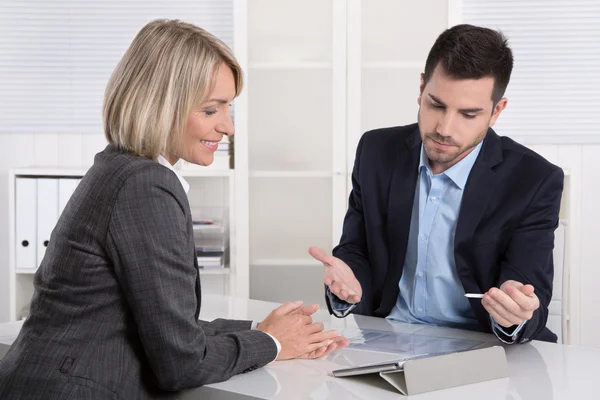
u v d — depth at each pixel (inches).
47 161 152.5
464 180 80.8
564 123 147.7
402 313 85.1
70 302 60.0
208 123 64.1
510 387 59.9
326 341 67.7
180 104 62.3
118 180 59.5
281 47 136.6
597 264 149.9
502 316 66.4
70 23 149.4
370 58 136.1
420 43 135.3
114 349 60.0
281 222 138.4
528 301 65.3
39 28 149.3
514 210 78.2
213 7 149.2
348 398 57.2
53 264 60.8
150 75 61.7
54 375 58.2
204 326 73.9
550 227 78.2
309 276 138.5
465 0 147.7
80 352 59.2
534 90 147.7
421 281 83.4
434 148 75.3
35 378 58.4
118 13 149.2
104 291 59.8
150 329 58.6
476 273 79.4
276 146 137.6
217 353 61.6
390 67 135.7
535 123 148.2
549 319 87.0
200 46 63.1
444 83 72.3
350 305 79.5
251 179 137.9
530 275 75.5
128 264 58.4
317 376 62.4
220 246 138.0
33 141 152.2
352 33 135.3
